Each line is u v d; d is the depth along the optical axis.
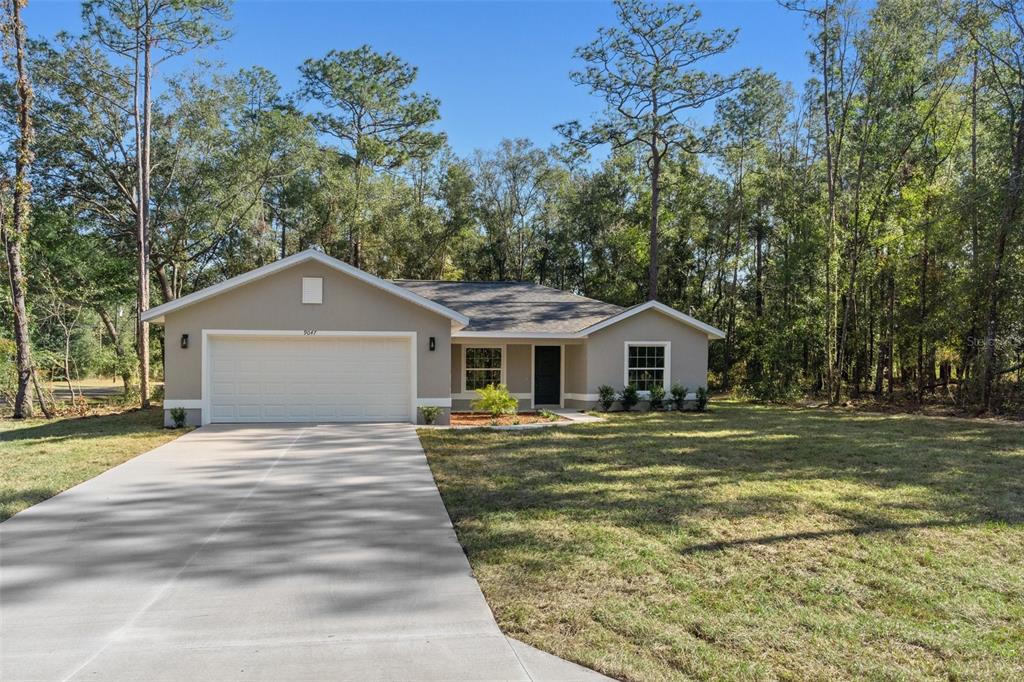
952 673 3.48
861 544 5.71
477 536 5.87
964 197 18.48
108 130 25.28
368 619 4.07
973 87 20.95
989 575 4.97
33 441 11.66
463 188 40.91
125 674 3.36
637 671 3.47
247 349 13.95
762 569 5.07
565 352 19.62
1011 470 9.18
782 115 29.98
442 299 21.08
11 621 4.01
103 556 5.24
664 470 9.07
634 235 35.31
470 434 12.73
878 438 12.57
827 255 22.48
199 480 8.20
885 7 20.11
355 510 6.76
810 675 3.45
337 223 35.62
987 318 18.39
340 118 35.97
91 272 22.78
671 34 26.30
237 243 32.72
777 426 14.59
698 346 18.89
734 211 31.77
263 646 3.69
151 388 24.20
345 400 14.25
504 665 3.51
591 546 5.58
